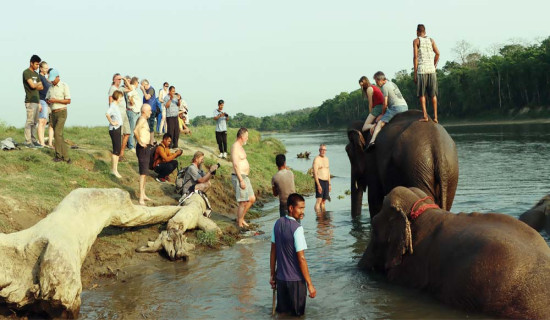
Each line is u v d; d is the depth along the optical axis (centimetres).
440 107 11606
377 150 950
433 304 615
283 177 1055
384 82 985
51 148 1283
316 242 967
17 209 852
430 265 652
